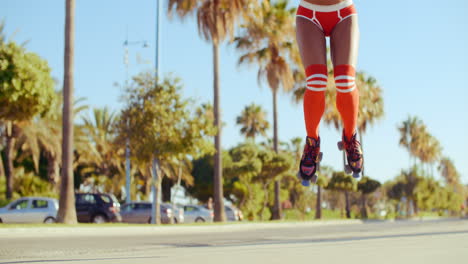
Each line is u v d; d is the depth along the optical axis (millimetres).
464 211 99688
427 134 77625
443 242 4512
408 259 3268
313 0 2588
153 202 24422
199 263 3381
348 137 2711
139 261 3605
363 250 3973
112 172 43375
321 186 50438
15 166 36031
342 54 2564
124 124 23984
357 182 58062
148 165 27906
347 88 2547
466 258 3230
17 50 20031
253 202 47656
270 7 34594
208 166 51000
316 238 9766
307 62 2584
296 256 3664
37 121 31719
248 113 56406
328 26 2615
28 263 3752
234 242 8766
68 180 19859
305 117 2656
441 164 116250
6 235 13828
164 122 23531
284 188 54531
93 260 3828
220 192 28484
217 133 27203
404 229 13992
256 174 37125
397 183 69562
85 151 36375
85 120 41031
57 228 15453
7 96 19516
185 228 19703
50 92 21109
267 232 15258
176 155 24281
